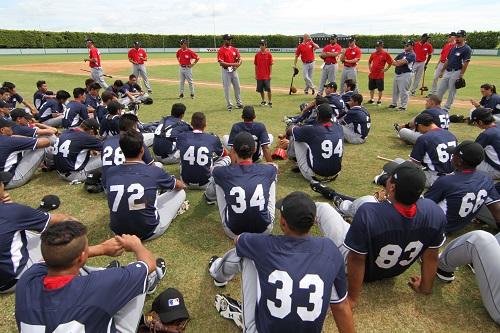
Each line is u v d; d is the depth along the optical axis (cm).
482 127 565
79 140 560
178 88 1564
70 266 200
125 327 233
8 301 323
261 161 662
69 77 1925
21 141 542
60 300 193
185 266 374
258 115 1036
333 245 232
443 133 515
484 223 447
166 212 430
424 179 254
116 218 374
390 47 4828
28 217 309
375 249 279
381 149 742
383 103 1213
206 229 444
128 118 525
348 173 616
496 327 297
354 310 314
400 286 344
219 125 922
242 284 254
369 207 274
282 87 1616
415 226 270
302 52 1339
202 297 331
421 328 296
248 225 374
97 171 559
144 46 5366
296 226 222
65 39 4862
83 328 193
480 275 295
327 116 539
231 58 1083
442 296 331
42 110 848
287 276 214
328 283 216
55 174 620
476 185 364
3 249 296
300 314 211
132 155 385
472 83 1678
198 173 508
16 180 554
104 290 204
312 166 548
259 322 224
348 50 1200
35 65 2698
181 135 514
